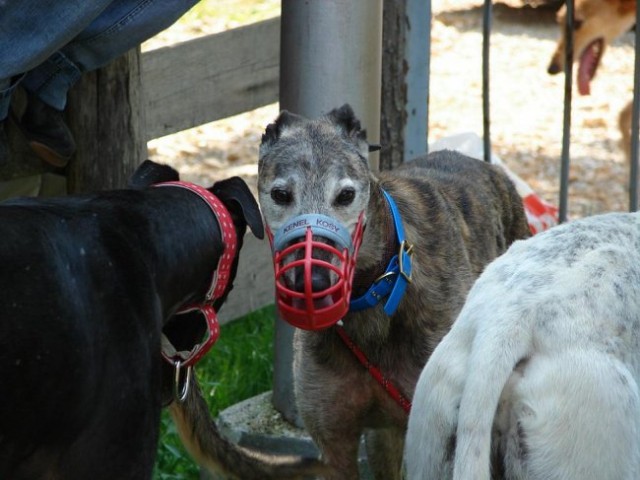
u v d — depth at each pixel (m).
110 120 8.70
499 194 8.62
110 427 5.42
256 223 6.04
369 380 7.11
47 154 8.11
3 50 6.86
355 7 8.05
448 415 5.40
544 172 17.14
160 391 5.70
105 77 8.59
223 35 10.10
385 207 6.93
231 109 10.30
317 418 7.21
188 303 6.07
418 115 10.07
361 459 8.77
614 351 5.19
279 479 6.30
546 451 5.11
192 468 8.81
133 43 7.50
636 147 9.56
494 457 5.30
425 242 7.19
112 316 5.37
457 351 5.46
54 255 5.21
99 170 8.77
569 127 9.54
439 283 7.13
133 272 5.52
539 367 5.18
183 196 5.99
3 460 5.12
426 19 9.88
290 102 8.27
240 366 10.43
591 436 5.05
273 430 8.79
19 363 4.98
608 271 5.46
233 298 10.41
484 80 9.92
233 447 6.34
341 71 8.09
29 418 5.10
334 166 6.54
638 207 10.54
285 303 6.32
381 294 6.86
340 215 6.51
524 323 5.25
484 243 8.00
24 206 5.41
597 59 17.84
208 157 16.77
